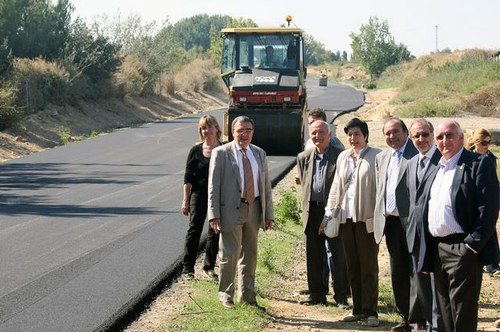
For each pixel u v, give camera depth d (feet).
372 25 406.00
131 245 38.73
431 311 24.85
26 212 48.42
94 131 122.11
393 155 26.73
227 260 29.40
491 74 173.47
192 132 111.55
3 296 29.48
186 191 33.88
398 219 26.61
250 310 28.63
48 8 144.25
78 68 139.95
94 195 55.77
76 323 26.05
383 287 33.40
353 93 242.58
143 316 27.91
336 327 27.86
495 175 22.08
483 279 35.06
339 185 28.66
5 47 123.65
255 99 82.99
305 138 94.79
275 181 63.77
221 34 85.51
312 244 30.86
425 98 158.92
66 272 33.22
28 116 113.19
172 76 184.96
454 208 22.11
